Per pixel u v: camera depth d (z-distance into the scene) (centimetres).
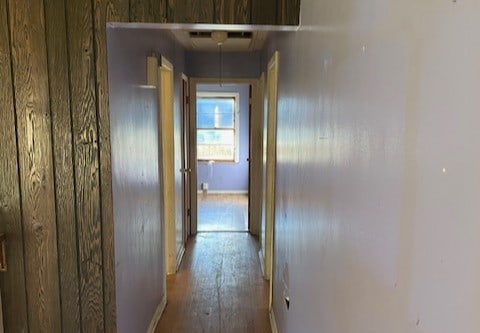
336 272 125
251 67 517
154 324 297
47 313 210
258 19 198
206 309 327
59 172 201
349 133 112
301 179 191
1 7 190
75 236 205
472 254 56
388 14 85
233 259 443
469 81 57
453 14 61
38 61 194
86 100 196
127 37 227
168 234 396
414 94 74
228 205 720
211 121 818
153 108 297
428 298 68
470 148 57
